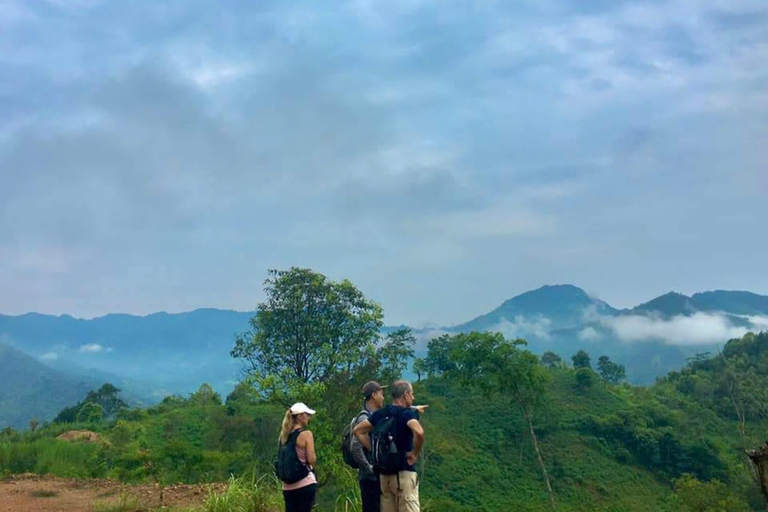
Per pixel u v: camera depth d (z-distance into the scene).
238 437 32.84
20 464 18.05
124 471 16.52
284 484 6.33
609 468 60.94
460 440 64.94
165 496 11.07
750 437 25.94
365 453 6.45
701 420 63.00
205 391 63.31
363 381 16.00
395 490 5.66
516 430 67.19
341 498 9.70
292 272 16.44
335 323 16.44
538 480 59.59
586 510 54.22
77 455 20.06
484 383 41.69
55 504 10.86
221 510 8.50
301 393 14.64
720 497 40.88
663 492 57.69
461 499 53.78
